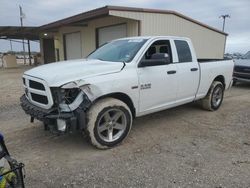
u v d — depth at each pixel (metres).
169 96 5.23
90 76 3.99
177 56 5.45
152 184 3.20
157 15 13.22
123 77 4.29
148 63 4.60
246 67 10.73
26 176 3.38
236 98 8.55
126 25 13.12
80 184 3.20
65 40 19.41
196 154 4.05
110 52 5.19
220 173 3.46
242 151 4.18
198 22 15.84
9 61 25.31
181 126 5.45
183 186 3.15
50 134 4.91
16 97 8.59
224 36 18.75
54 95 3.85
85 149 4.24
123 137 4.41
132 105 4.57
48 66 4.53
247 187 3.14
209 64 6.31
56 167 3.63
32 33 24.62
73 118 3.71
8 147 4.30
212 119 5.96
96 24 15.31
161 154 4.05
